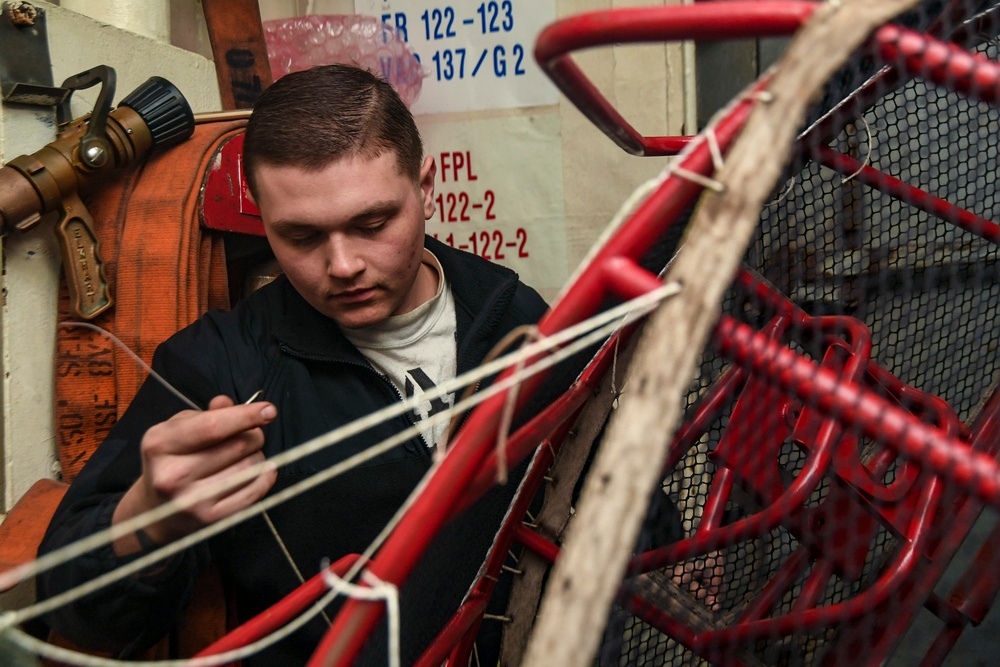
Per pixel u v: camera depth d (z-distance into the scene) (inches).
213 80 53.4
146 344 38.8
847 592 28.2
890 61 15.4
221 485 14.4
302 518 33.0
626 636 25.8
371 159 29.2
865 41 15.4
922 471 25.2
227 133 44.0
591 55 62.6
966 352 32.1
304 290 31.8
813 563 27.7
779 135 13.2
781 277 29.9
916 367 32.3
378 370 35.6
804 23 13.8
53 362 39.6
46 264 39.1
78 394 39.3
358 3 64.3
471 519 27.0
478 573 26.1
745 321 29.4
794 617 24.2
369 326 33.3
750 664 24.9
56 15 39.2
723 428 30.2
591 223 63.6
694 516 29.5
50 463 39.5
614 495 12.6
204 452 23.8
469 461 14.6
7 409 36.9
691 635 24.9
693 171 13.9
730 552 27.8
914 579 24.8
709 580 27.1
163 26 51.3
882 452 27.2
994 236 28.2
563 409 22.0
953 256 31.0
